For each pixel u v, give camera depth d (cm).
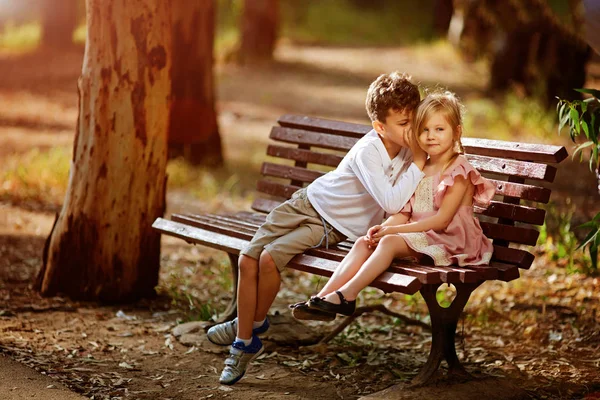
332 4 3359
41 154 1249
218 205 1034
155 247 667
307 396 470
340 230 488
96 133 641
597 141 497
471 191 471
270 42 2417
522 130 1380
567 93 1452
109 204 646
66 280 660
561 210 934
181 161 1228
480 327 614
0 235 850
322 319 446
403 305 675
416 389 462
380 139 486
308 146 611
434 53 2547
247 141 1498
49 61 2255
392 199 463
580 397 479
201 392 473
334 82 2164
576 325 609
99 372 500
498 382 482
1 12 2980
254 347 484
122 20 627
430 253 450
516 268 471
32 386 463
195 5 1216
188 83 1230
